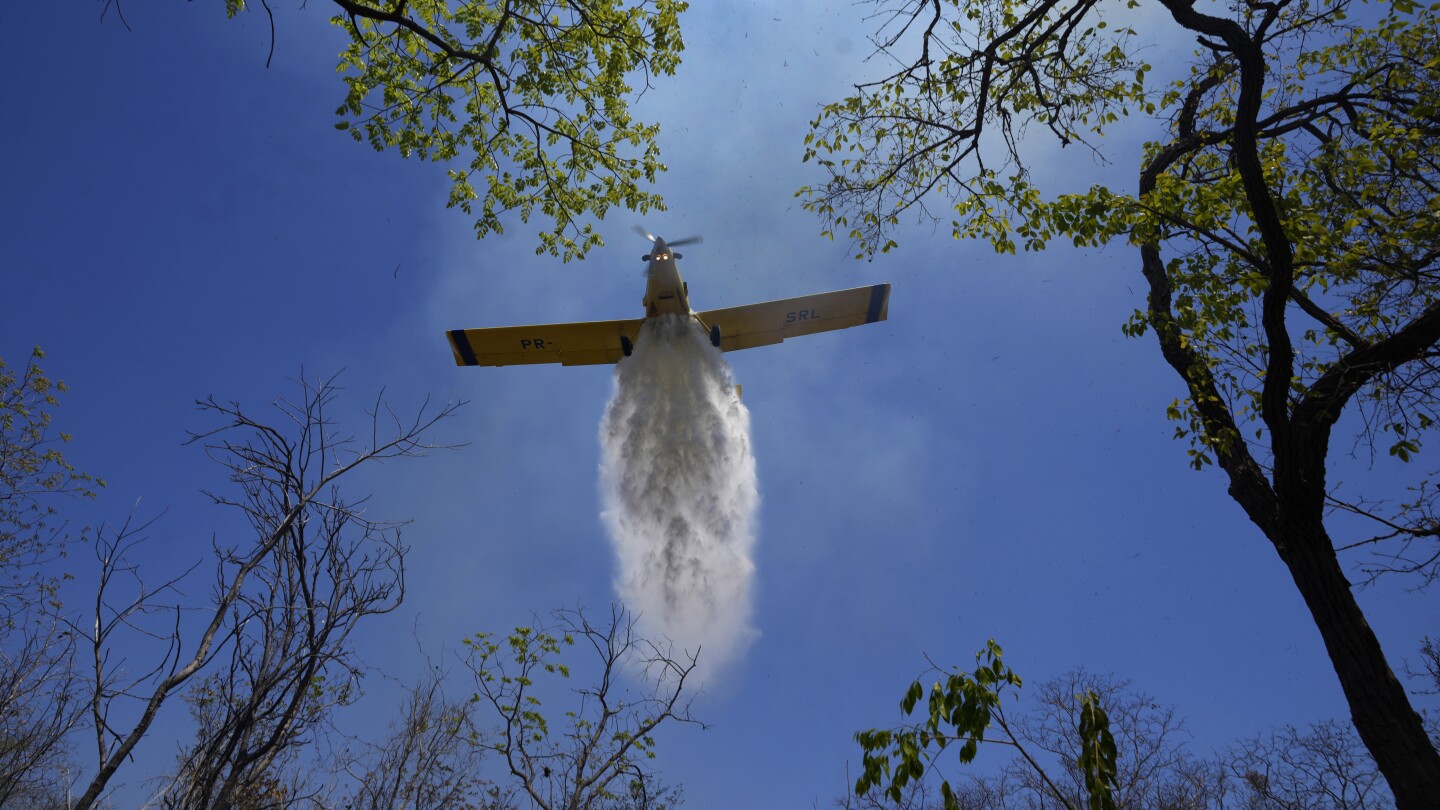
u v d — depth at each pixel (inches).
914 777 174.7
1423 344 215.9
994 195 307.1
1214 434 264.8
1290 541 222.7
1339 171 297.0
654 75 379.2
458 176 427.2
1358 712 200.5
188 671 212.4
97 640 216.7
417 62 371.2
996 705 175.8
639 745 413.7
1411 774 187.8
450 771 386.0
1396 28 296.5
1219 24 234.5
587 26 362.0
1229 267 291.0
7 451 463.8
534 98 386.3
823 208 361.7
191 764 223.5
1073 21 282.2
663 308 697.6
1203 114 342.6
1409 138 279.1
